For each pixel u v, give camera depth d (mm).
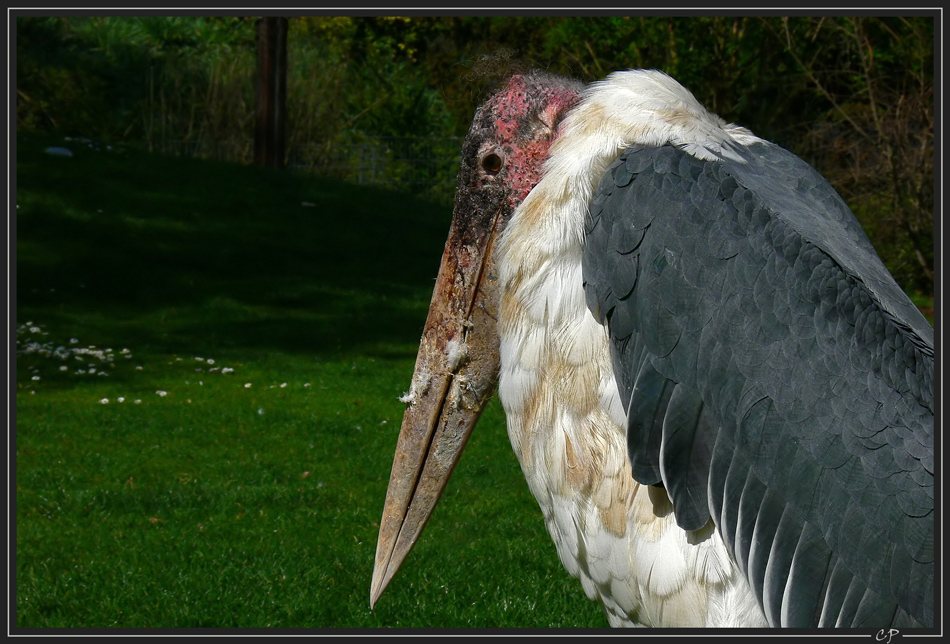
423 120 25594
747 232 2861
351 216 19844
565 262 3078
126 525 7402
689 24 18969
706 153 3064
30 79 23562
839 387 2707
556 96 3303
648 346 2883
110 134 23969
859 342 2746
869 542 2637
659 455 2881
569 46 19094
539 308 3107
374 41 28906
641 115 3135
